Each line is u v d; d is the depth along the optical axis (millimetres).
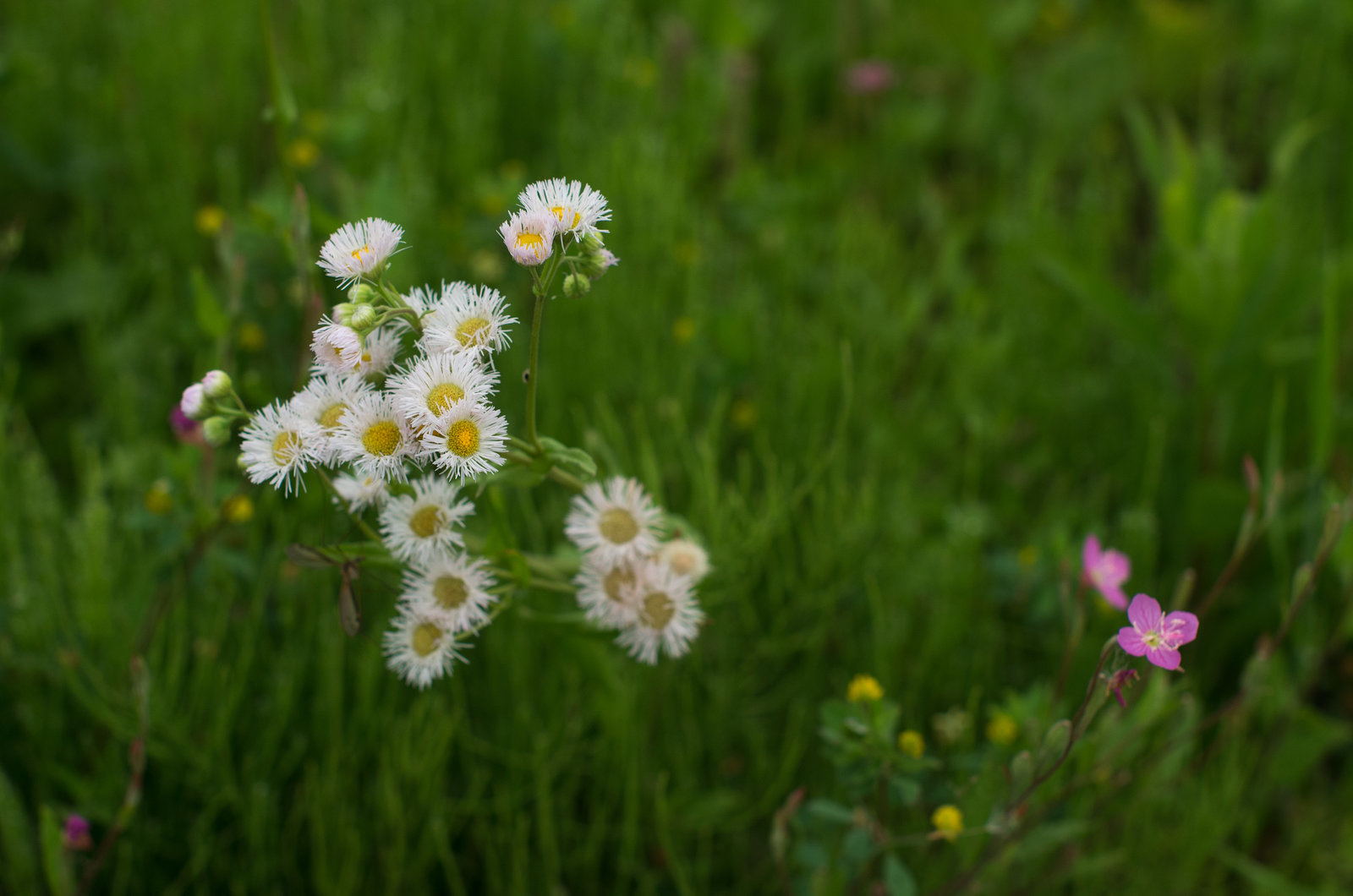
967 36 954
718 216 854
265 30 553
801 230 811
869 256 806
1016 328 772
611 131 827
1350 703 659
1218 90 983
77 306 718
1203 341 669
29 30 838
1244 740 619
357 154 778
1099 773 543
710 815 581
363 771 574
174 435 675
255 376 586
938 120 935
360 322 429
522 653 575
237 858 568
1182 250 660
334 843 552
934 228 882
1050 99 961
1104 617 600
